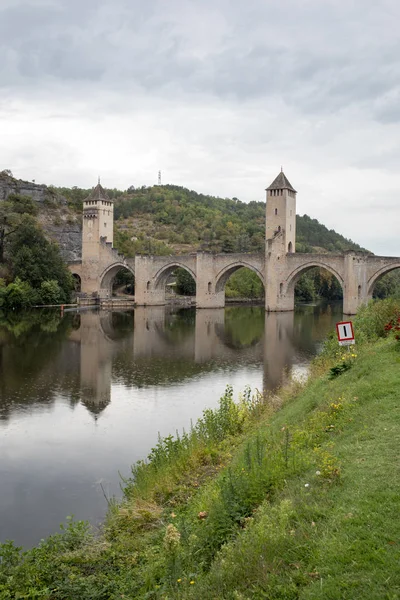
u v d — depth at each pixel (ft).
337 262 299.17
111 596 32.94
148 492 51.29
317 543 27.58
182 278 449.48
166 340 190.60
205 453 58.23
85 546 41.81
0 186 448.65
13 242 345.51
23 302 309.22
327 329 231.30
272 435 52.54
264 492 36.78
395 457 36.24
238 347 175.42
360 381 59.16
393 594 22.31
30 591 34.22
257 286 466.29
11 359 143.95
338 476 34.88
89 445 76.33
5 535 50.37
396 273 528.63
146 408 96.37
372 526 27.76
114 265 384.47
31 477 64.64
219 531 33.76
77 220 481.46
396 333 75.20
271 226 324.60
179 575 30.27
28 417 90.02
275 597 24.89
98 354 156.25
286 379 122.52
